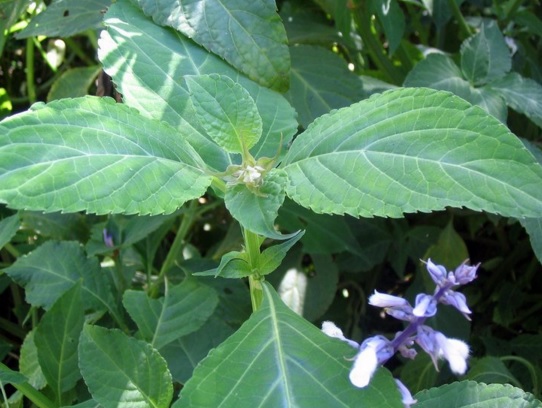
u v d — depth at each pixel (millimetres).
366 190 295
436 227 655
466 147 289
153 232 574
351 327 669
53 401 446
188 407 277
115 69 394
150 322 441
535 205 276
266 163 326
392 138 302
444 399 343
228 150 332
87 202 272
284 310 315
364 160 303
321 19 676
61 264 491
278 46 427
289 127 406
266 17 427
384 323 683
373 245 649
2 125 275
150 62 406
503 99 525
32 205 261
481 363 486
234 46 422
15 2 612
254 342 300
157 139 313
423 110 304
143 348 367
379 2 565
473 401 341
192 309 447
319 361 293
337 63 567
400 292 705
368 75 669
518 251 662
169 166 305
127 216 552
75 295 433
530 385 576
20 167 267
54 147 278
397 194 289
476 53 542
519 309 685
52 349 426
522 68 662
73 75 656
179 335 438
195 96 335
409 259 718
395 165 296
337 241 591
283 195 299
